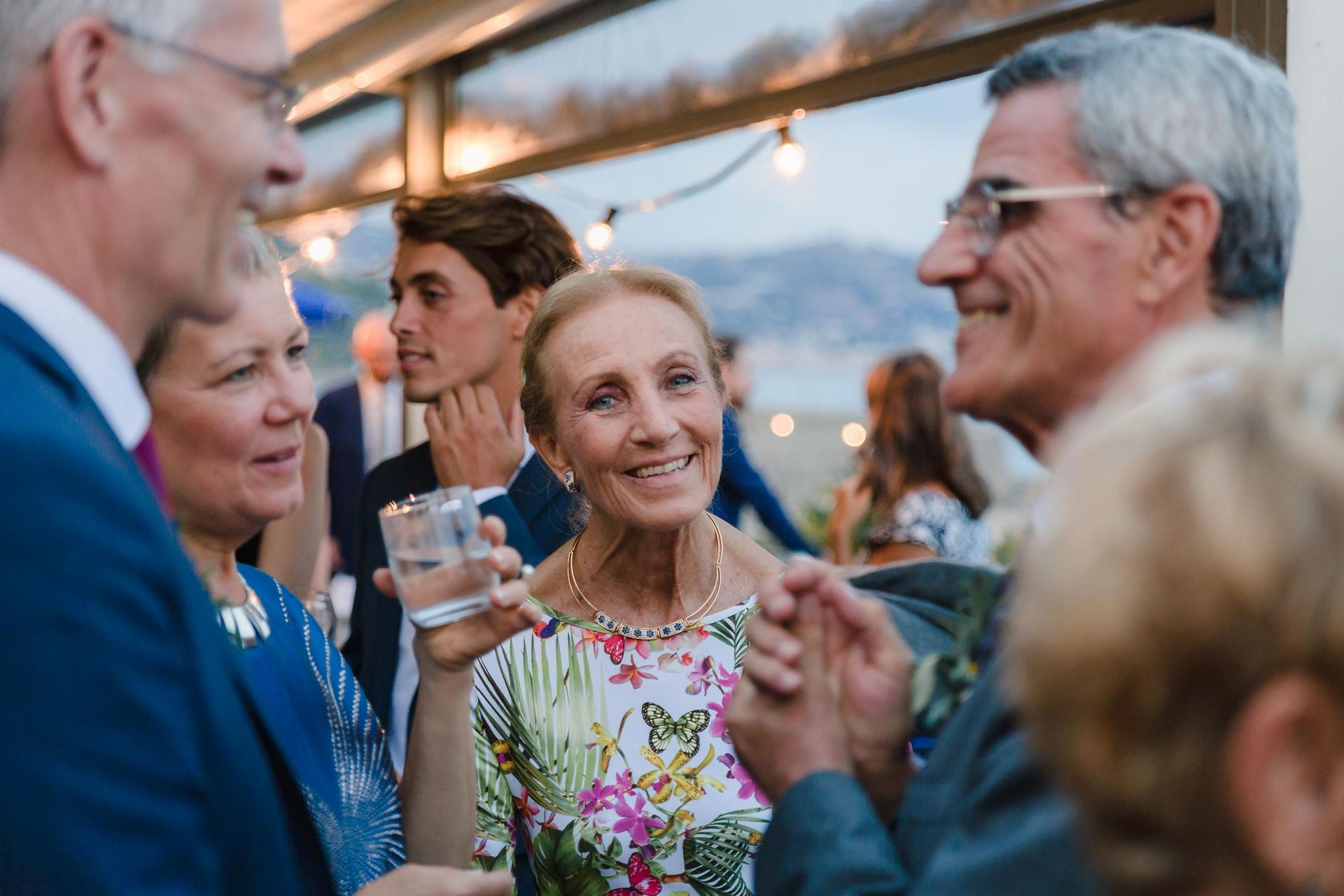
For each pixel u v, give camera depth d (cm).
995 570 91
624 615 159
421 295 230
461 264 226
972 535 361
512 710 153
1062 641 47
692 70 339
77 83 78
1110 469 49
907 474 363
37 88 78
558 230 236
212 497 121
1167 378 53
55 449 72
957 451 363
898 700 90
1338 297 173
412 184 456
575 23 387
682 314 158
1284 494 44
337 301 522
